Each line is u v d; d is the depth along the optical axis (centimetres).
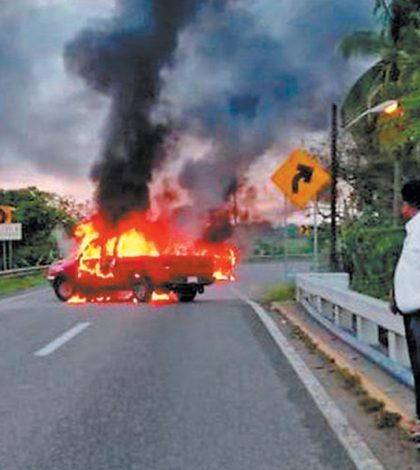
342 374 858
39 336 1286
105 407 721
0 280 3584
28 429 640
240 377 876
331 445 581
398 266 554
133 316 1641
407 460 535
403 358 831
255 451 566
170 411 703
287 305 1770
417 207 559
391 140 2605
